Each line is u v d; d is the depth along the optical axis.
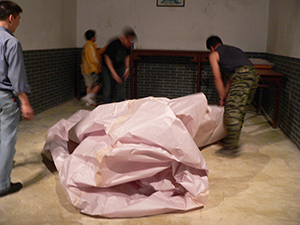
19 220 2.02
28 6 4.53
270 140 3.78
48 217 2.06
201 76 6.03
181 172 2.24
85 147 2.42
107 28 6.20
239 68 3.33
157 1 5.96
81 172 2.22
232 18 5.83
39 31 4.88
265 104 5.44
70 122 3.20
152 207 2.06
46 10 5.07
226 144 3.43
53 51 5.36
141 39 6.13
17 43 2.10
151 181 2.27
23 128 4.04
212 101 6.11
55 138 3.02
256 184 2.59
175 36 6.04
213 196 2.38
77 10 6.24
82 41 6.36
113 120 2.54
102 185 2.17
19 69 2.12
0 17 2.17
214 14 5.86
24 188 2.46
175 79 6.14
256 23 5.79
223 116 3.37
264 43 5.84
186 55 5.55
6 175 2.29
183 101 2.80
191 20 5.94
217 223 2.02
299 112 3.50
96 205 2.10
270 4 5.57
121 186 2.31
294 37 3.91
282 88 4.36
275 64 4.95
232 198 2.35
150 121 2.30
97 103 5.79
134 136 2.22
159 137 2.22
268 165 3.01
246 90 3.28
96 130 2.62
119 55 4.64
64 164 2.40
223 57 3.41
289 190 2.50
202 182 2.21
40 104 4.98
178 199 2.19
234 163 3.04
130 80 5.90
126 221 2.03
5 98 2.17
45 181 2.58
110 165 2.15
